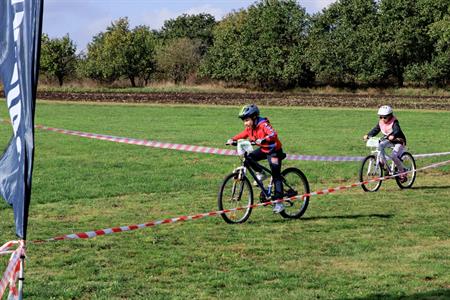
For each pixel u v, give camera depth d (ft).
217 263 25.72
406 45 218.38
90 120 101.65
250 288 22.63
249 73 232.53
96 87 229.66
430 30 210.38
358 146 70.23
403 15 222.07
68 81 245.24
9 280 17.35
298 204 35.73
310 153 63.72
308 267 25.30
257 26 245.65
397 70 224.74
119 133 82.17
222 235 30.48
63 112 116.78
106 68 240.53
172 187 44.47
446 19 208.54
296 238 30.07
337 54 223.71
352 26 229.86
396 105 138.41
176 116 111.24
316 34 236.43
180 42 257.55
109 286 22.67
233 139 34.58
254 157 34.37
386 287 22.77
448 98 167.12
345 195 42.27
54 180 46.21
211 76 245.24
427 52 223.10
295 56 229.04
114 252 27.17
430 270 24.84
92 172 50.37
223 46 248.52
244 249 27.91
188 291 22.25
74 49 242.17
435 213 36.19
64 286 22.57
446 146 71.00
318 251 27.68
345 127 94.22
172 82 251.19
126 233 30.58
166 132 84.74
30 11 13.97
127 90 205.77
